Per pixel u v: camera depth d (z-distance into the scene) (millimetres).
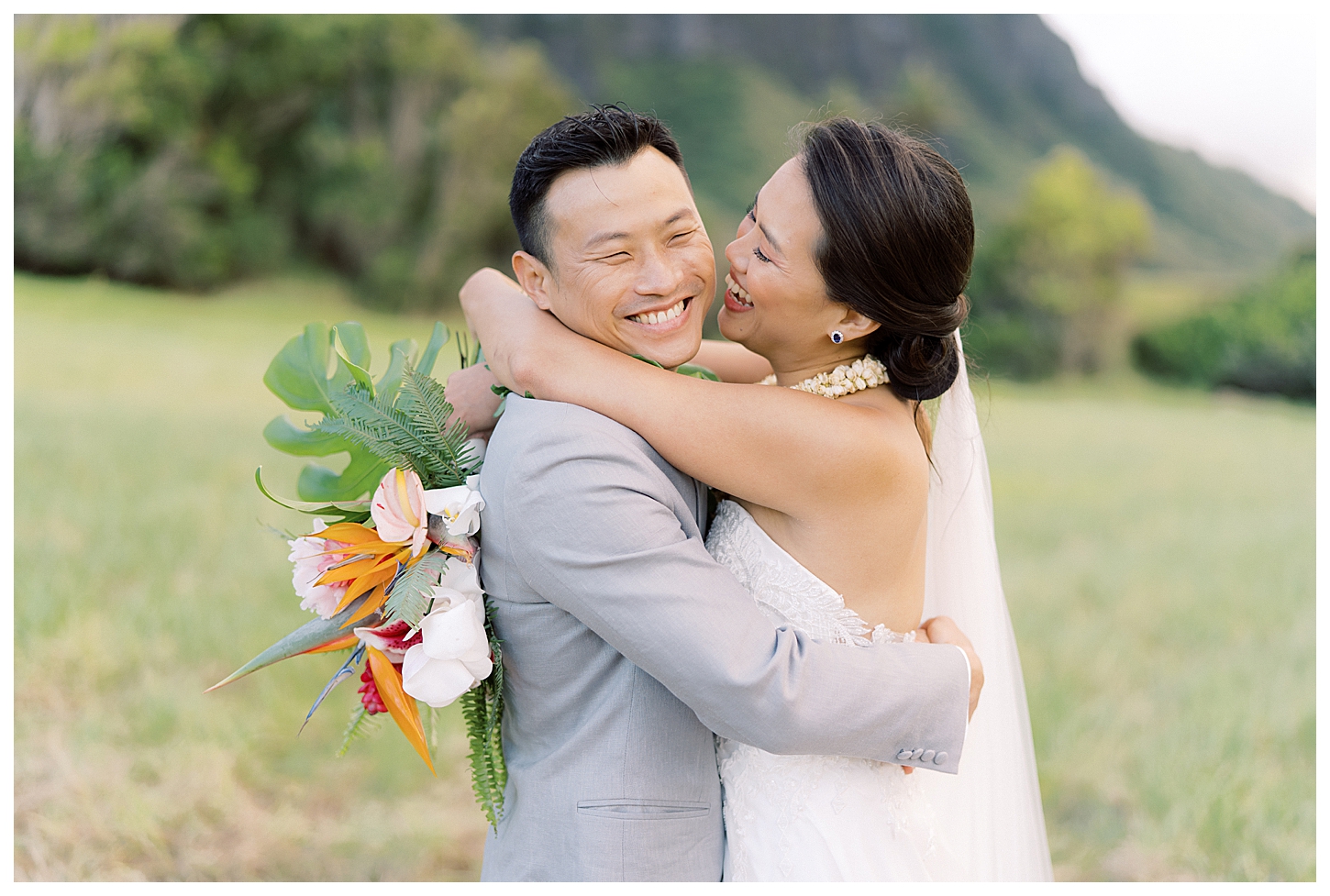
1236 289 18812
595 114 1344
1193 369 17391
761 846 1348
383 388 1514
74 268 14812
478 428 1487
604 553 1199
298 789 3520
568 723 1336
